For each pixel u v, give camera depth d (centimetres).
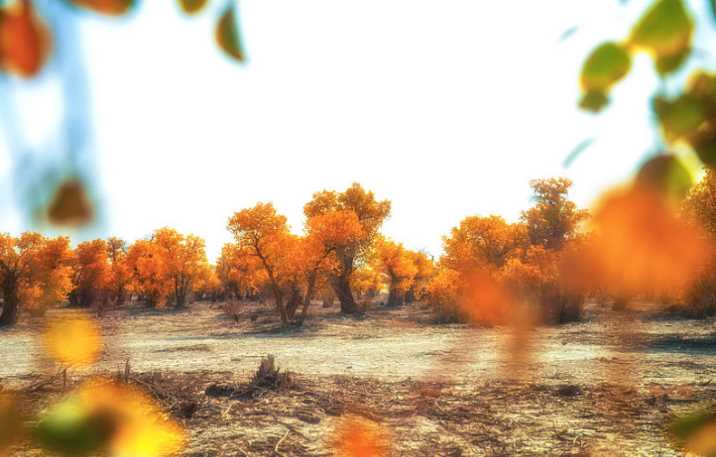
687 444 48
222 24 44
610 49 47
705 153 45
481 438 780
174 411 855
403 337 2753
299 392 1055
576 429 800
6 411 42
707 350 1758
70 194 30
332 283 4944
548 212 3419
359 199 5059
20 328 3067
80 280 3475
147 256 6594
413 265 6462
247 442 739
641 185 45
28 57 31
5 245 3416
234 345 2427
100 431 45
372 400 1000
